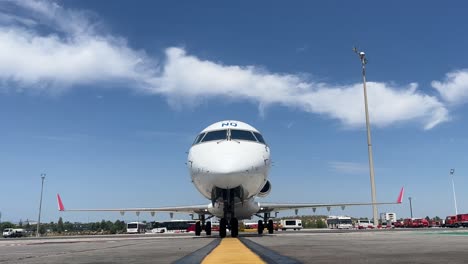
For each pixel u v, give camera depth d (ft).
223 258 27.78
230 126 75.00
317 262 24.52
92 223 501.97
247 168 66.54
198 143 74.43
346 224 299.99
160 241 63.93
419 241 46.52
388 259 25.75
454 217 237.86
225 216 70.23
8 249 50.34
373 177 158.61
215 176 65.10
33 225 498.69
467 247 35.50
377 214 156.46
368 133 163.22
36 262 29.07
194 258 28.17
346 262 24.34
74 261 29.40
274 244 44.47
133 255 33.55
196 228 96.68
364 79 168.55
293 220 293.02
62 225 498.28
